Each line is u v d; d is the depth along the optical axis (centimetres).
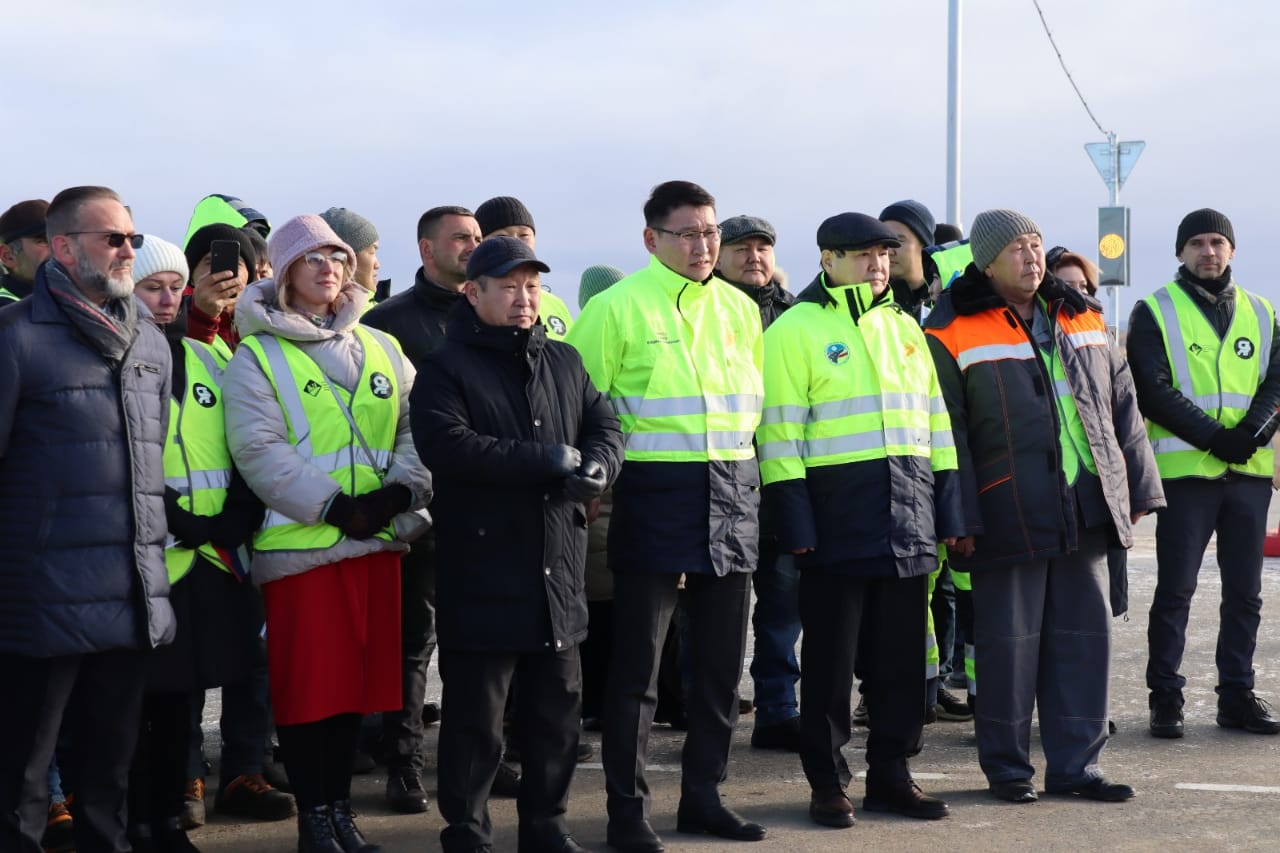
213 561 462
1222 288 656
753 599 953
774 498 510
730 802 539
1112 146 1634
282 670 459
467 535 444
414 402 446
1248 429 629
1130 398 573
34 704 404
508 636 441
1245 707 635
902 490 505
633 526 479
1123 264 1359
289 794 552
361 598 466
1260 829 491
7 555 397
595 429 466
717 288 507
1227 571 643
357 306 484
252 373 464
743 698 717
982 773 577
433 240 570
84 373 406
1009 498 533
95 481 405
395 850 489
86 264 406
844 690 510
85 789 421
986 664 541
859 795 551
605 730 481
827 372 510
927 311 709
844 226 517
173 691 453
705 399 483
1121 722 657
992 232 539
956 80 1372
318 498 451
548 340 467
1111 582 677
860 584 512
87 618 401
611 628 492
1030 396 538
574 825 514
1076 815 513
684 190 491
